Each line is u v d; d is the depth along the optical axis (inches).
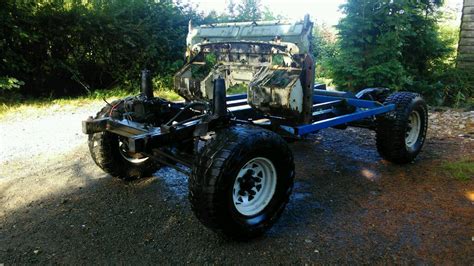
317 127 158.1
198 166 123.4
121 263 121.6
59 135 253.6
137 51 415.2
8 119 291.3
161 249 128.7
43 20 361.7
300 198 166.4
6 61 341.7
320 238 135.6
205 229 140.8
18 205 158.4
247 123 146.3
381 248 129.6
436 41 400.2
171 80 420.2
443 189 175.3
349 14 378.3
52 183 179.5
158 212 153.1
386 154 201.9
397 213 153.3
